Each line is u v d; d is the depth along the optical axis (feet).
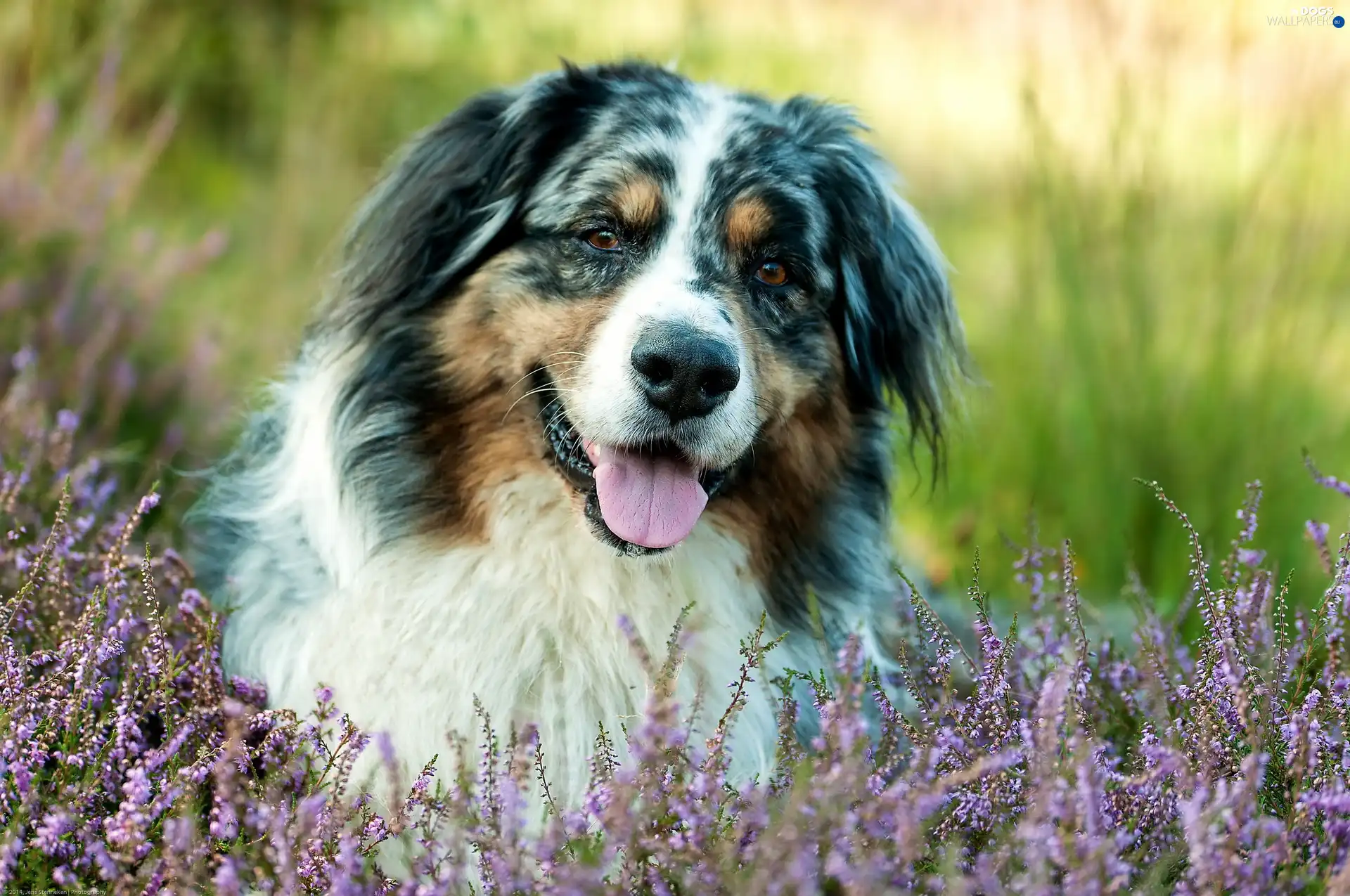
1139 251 23.16
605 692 14.02
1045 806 9.15
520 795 10.64
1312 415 23.59
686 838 9.91
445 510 14.30
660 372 13.10
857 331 15.78
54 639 12.81
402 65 35.12
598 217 14.48
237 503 15.74
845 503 15.74
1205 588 12.44
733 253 14.66
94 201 23.59
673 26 35.88
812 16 38.01
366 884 10.64
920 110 39.91
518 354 14.10
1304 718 10.71
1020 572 18.61
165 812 11.09
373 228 15.57
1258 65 23.61
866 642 15.40
